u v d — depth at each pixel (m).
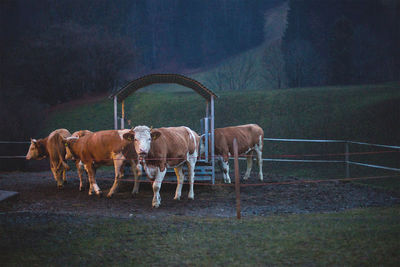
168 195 10.62
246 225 6.73
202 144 12.33
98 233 6.13
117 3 63.53
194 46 97.62
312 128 27.84
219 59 91.38
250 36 93.06
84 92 44.12
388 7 69.19
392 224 6.54
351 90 35.00
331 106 31.11
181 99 36.16
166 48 98.44
